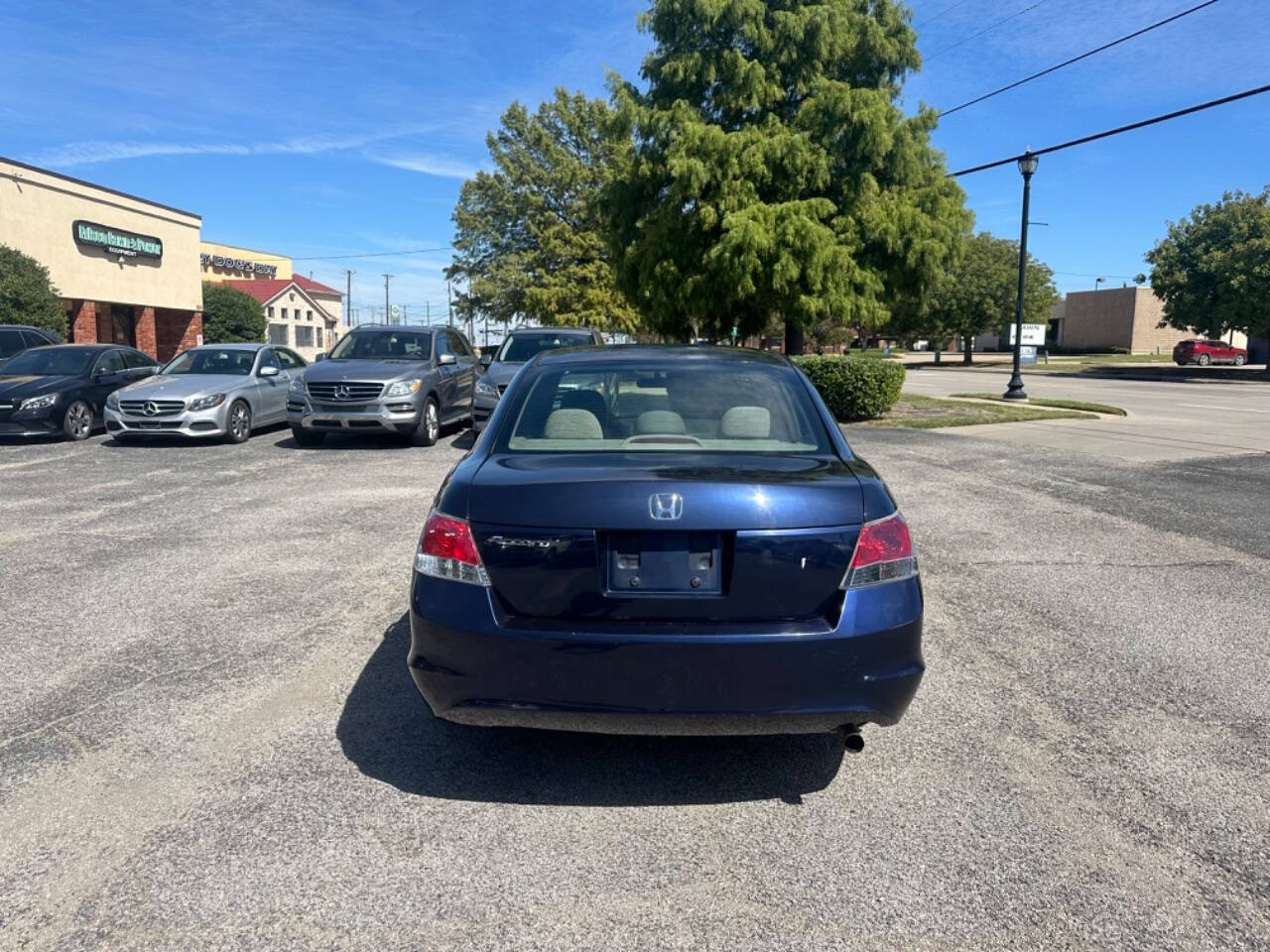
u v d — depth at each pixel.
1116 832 3.16
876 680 3.16
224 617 5.36
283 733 3.87
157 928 2.62
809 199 19.55
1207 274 38.25
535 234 41.72
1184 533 7.59
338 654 4.77
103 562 6.55
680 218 20.44
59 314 24.36
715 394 4.08
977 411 18.28
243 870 2.90
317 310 68.25
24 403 12.90
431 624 3.21
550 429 3.84
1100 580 6.24
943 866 2.96
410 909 2.72
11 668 4.55
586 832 3.15
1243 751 3.77
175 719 3.98
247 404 13.68
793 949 2.56
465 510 3.25
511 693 3.15
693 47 20.52
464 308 44.38
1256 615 5.51
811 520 3.15
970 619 5.44
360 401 12.38
